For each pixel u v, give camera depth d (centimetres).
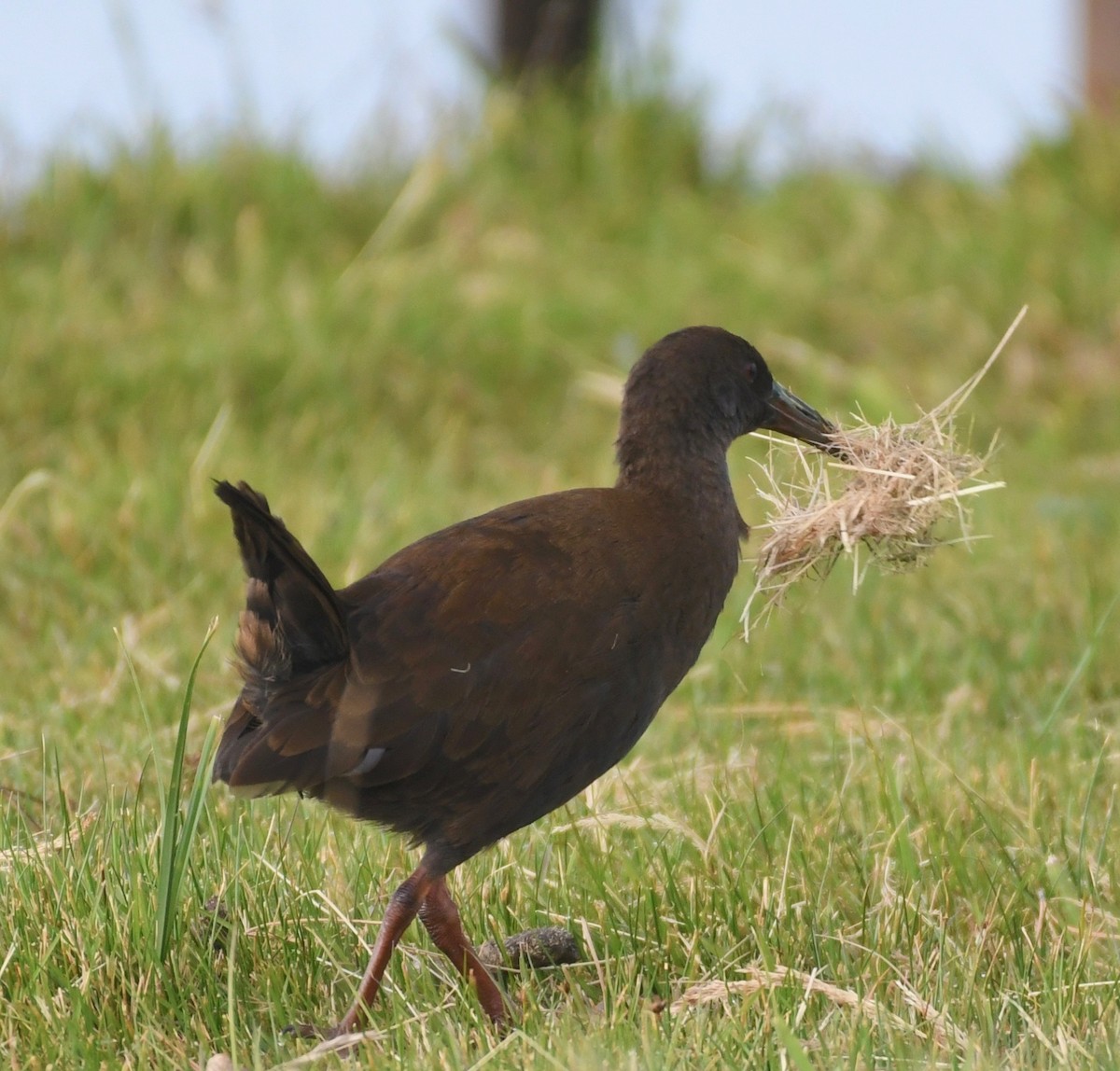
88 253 2119
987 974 817
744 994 788
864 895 885
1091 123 2262
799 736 1180
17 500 1453
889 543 915
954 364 1956
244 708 827
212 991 802
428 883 816
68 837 890
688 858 953
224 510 1525
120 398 1805
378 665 789
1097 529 1535
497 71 2517
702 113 2436
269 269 2125
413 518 1548
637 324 2036
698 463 897
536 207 2281
